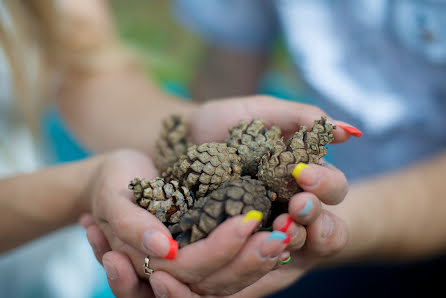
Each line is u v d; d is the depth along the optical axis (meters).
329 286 0.55
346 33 0.55
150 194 0.36
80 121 0.57
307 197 0.35
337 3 0.55
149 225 0.36
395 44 0.53
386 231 0.45
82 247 0.64
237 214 0.35
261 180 0.37
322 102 0.61
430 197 0.46
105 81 0.59
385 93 0.55
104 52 0.60
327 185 0.35
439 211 0.46
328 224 0.37
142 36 0.99
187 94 0.85
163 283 0.36
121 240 0.37
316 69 0.59
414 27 0.51
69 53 0.60
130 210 0.36
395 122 0.55
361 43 0.55
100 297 0.61
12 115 0.60
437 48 0.51
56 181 0.45
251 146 0.39
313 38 0.58
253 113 0.41
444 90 0.52
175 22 0.91
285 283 0.40
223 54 0.71
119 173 0.40
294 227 0.35
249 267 0.35
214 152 0.38
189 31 0.85
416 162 0.56
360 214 0.45
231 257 0.35
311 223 0.36
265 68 0.75
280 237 0.34
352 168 0.64
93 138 0.56
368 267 0.56
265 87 0.83
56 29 0.58
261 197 0.36
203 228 0.35
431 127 0.54
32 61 0.59
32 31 0.59
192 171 0.37
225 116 0.42
